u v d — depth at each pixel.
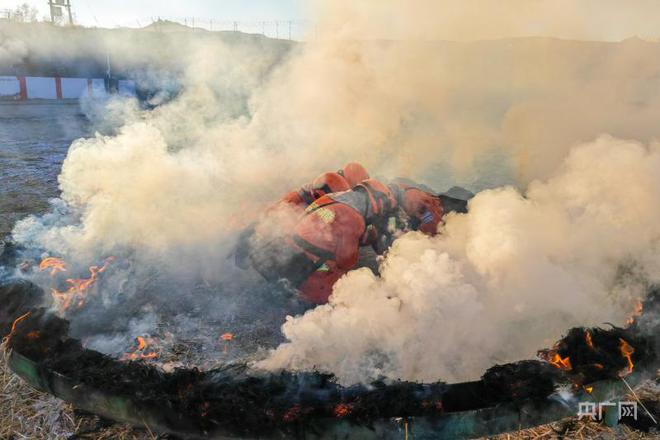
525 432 2.27
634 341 2.29
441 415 1.98
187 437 2.13
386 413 1.97
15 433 2.31
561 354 2.22
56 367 2.25
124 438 2.24
